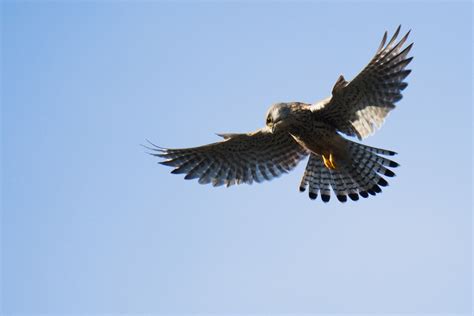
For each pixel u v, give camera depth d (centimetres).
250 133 1672
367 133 1529
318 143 1614
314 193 1725
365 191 1680
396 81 1445
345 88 1469
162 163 1717
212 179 1750
